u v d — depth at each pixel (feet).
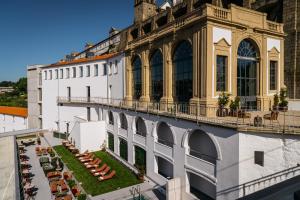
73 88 141.18
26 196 64.54
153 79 87.66
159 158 78.48
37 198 64.23
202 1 92.43
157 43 81.71
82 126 104.94
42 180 75.77
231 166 46.96
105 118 111.24
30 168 86.07
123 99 106.83
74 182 71.20
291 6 76.59
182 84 72.33
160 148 69.41
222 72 64.39
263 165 44.80
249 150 45.16
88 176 78.23
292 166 42.09
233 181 46.60
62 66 145.28
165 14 103.14
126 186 71.10
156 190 68.54
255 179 45.37
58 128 147.43
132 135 84.99
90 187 70.49
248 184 45.39
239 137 45.11
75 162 91.76
